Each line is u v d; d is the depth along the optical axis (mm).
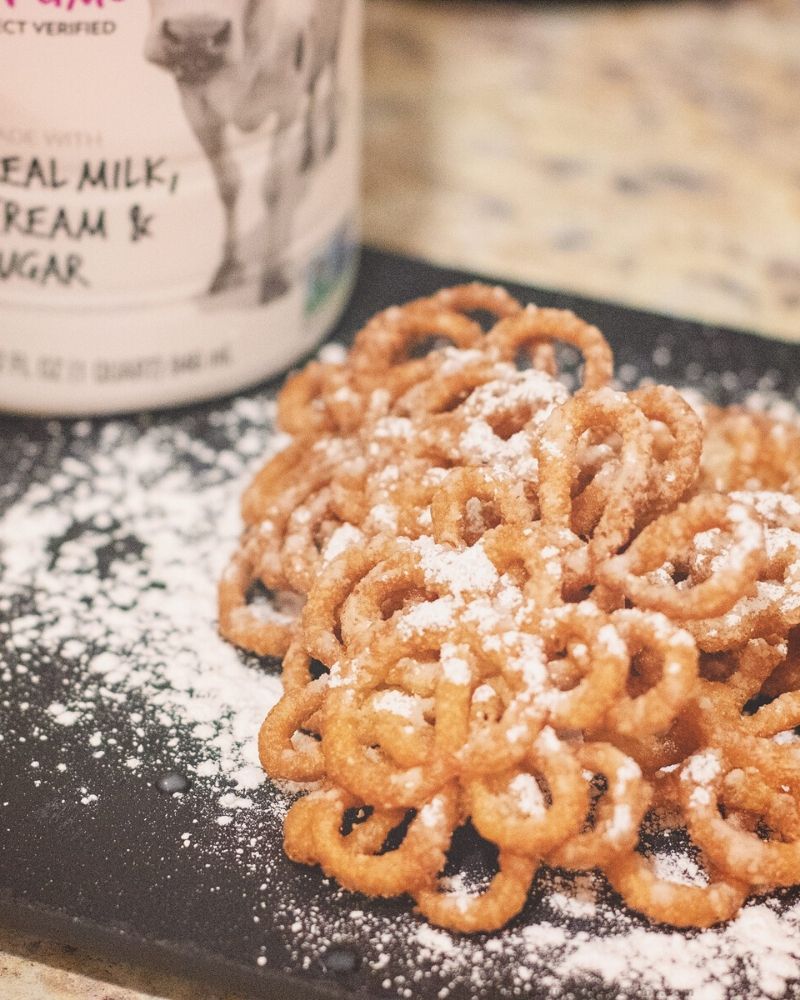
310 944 372
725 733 380
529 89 635
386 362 444
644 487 383
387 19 672
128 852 385
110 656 420
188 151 438
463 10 685
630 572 375
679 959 371
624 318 513
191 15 421
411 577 387
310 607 397
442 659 374
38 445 468
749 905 379
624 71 649
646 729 367
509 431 416
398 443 414
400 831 387
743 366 500
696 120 626
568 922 376
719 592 368
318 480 423
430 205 575
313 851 378
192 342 465
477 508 401
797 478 420
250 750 403
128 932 373
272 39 435
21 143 428
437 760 368
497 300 454
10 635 424
